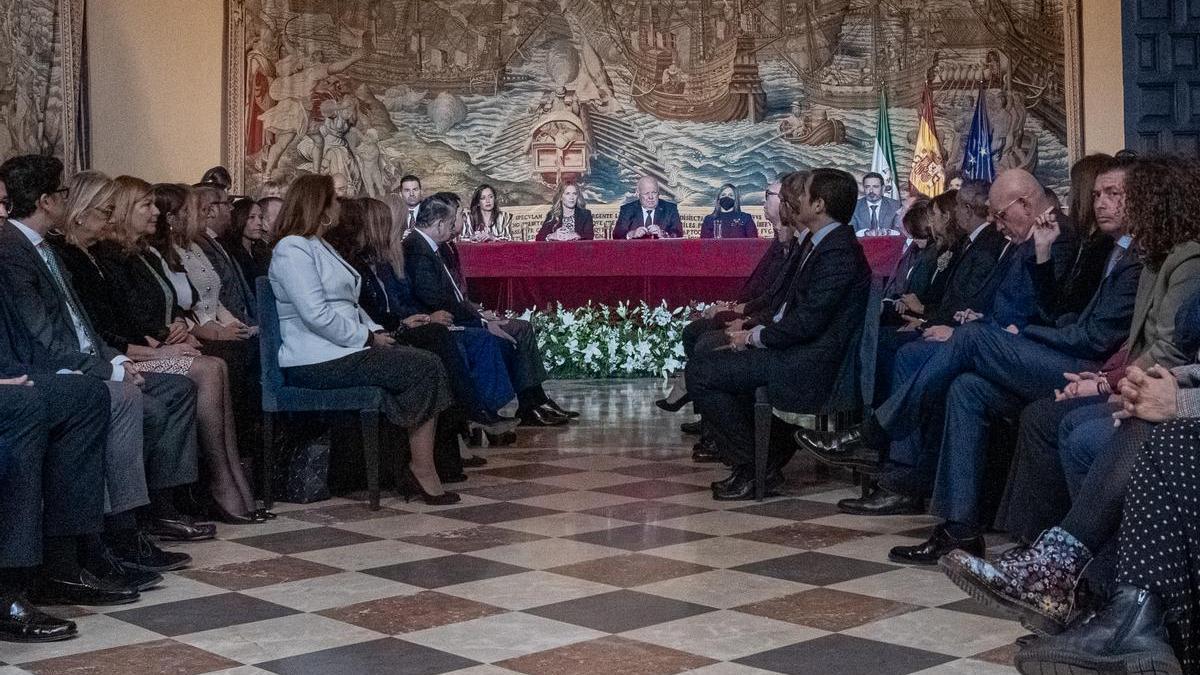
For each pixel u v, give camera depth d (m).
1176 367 3.46
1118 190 4.37
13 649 3.60
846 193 5.70
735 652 3.48
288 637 3.67
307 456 5.86
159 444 4.91
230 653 3.53
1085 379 4.14
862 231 13.67
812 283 5.58
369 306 6.70
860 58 14.02
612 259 11.05
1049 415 4.21
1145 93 8.01
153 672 3.37
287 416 5.94
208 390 5.28
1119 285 4.34
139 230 5.40
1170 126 8.00
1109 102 13.35
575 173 14.34
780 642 3.57
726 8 14.20
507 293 11.36
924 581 4.24
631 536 5.00
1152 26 7.99
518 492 6.01
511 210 14.37
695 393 5.81
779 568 4.44
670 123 14.30
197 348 5.73
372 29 14.11
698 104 14.27
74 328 4.61
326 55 13.94
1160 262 3.77
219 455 5.32
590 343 11.09
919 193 13.74
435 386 5.67
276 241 5.77
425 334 6.29
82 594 4.07
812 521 5.26
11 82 10.23
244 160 13.38
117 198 5.32
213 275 6.46
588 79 14.32
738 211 13.75
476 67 14.30
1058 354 4.41
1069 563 3.23
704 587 4.19
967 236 6.52
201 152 12.94
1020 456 4.31
